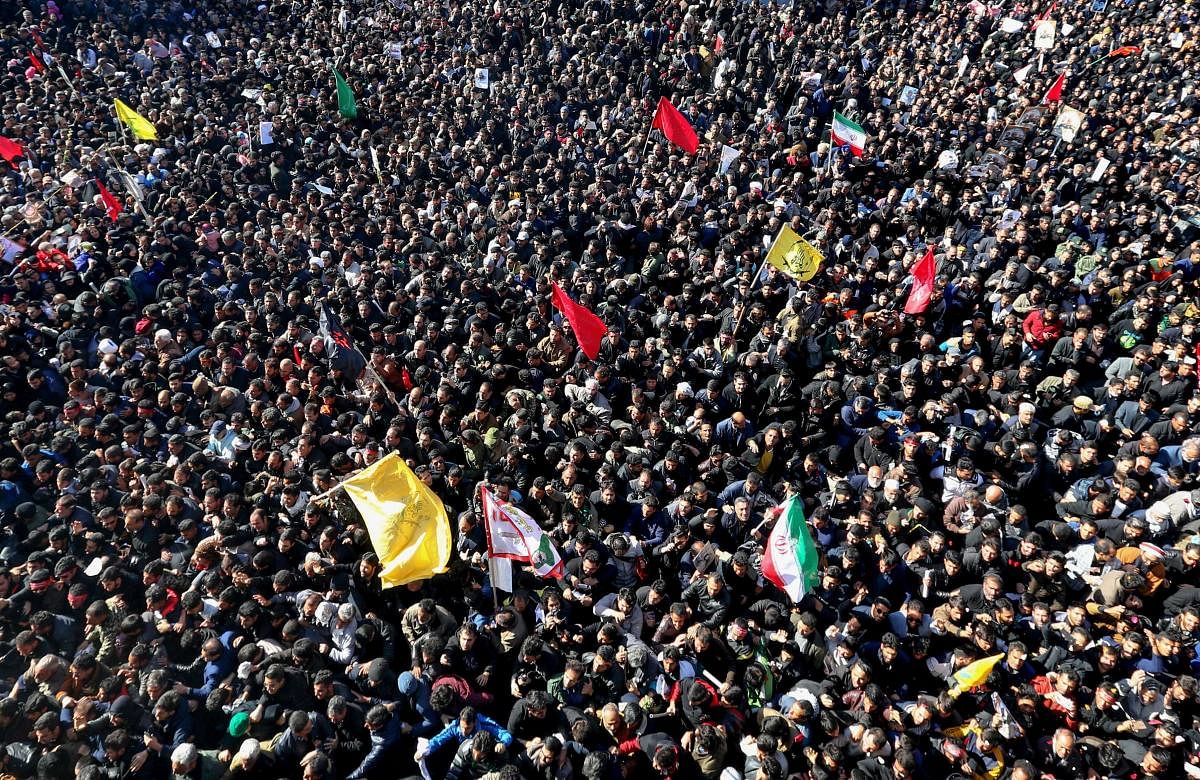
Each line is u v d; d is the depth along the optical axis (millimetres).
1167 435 11883
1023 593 9820
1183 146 21219
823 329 14852
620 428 12734
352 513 10477
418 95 25422
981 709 8547
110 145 21859
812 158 22469
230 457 12016
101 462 11492
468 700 8562
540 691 8195
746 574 9766
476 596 10281
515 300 16250
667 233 18578
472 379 13289
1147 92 25125
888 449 12148
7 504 11086
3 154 20266
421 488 9219
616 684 8711
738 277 16484
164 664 8742
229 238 17625
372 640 9258
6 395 12945
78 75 25188
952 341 14047
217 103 24250
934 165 22078
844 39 29141
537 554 9398
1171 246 16891
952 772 7918
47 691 8297
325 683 8148
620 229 18188
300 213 18391
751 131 23766
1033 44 28000
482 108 24359
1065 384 12898
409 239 18453
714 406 12961
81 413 12516
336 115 24250
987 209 18781
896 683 9008
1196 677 8523
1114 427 12461
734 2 30250
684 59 27297
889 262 17281
